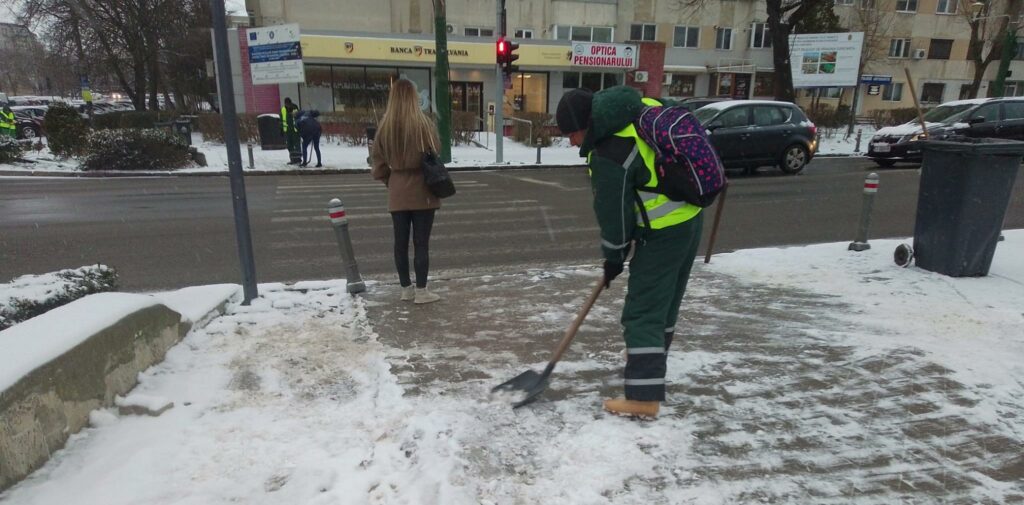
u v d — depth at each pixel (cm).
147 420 295
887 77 3728
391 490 242
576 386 335
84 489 240
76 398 278
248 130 2094
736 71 3347
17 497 233
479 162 1761
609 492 241
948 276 524
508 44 1675
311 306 475
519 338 408
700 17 3319
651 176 272
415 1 2731
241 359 371
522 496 238
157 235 816
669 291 290
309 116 1587
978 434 283
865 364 357
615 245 279
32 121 2658
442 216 959
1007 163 492
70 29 2778
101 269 445
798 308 462
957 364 353
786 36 2309
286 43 1560
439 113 1706
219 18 426
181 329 390
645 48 2933
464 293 512
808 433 286
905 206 1041
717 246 757
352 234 826
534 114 2452
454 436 279
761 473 255
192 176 1520
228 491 241
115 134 1549
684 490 243
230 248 746
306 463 260
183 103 3675
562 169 1705
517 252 727
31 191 1231
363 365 365
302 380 344
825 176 1463
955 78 3872
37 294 380
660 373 293
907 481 250
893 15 3503
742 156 1454
